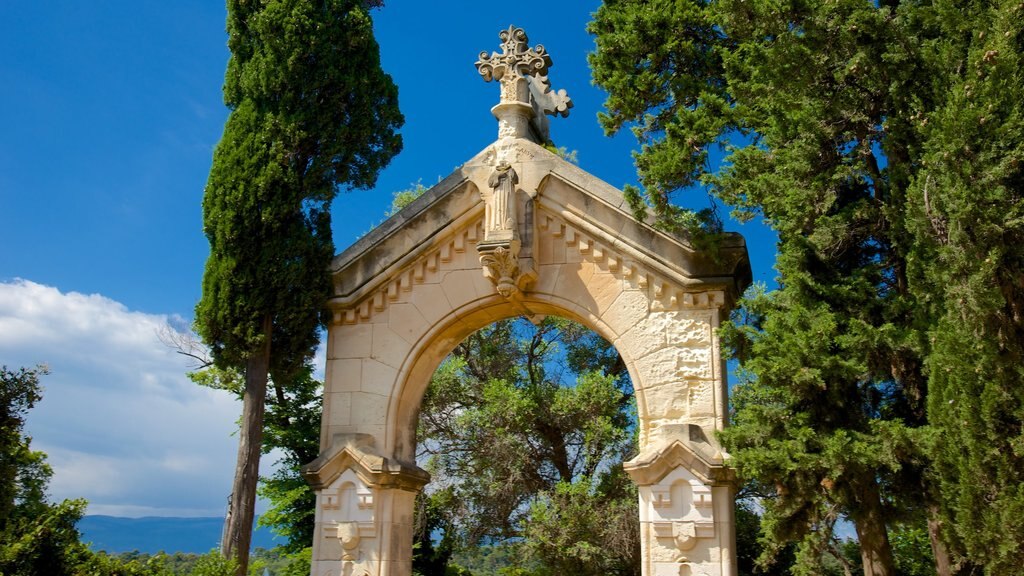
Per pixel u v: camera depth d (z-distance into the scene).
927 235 10.09
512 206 14.20
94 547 15.43
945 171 9.65
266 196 14.86
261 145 15.12
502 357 28.58
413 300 14.98
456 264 14.93
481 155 15.14
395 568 13.91
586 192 14.41
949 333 9.80
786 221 12.89
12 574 11.74
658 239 13.96
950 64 10.35
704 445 12.84
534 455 26.70
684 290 13.73
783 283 12.93
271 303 14.68
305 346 15.09
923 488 10.83
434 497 26.33
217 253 14.84
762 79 12.45
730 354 12.98
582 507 22.98
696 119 13.70
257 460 14.28
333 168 15.60
